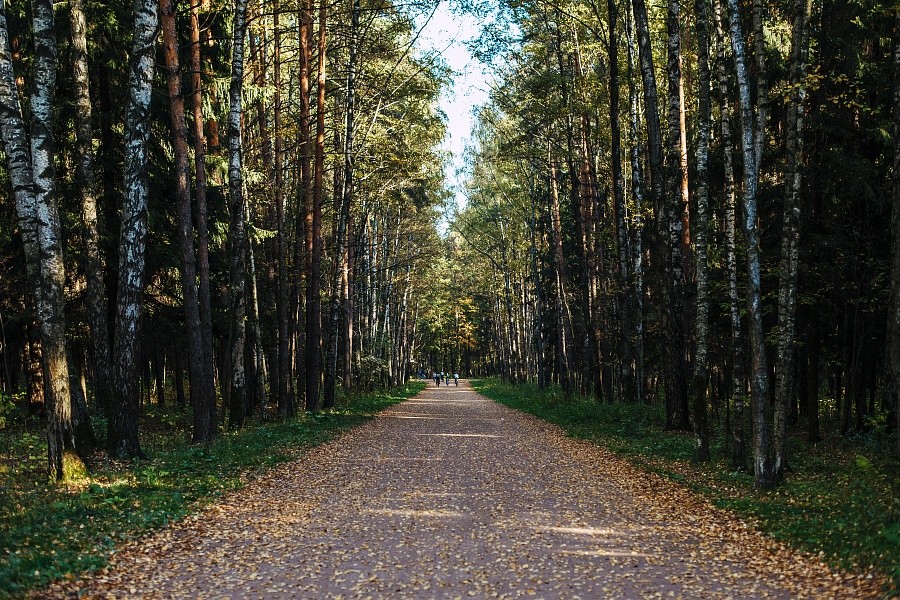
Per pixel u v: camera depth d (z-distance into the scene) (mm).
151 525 9461
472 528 9625
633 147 27531
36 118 12242
